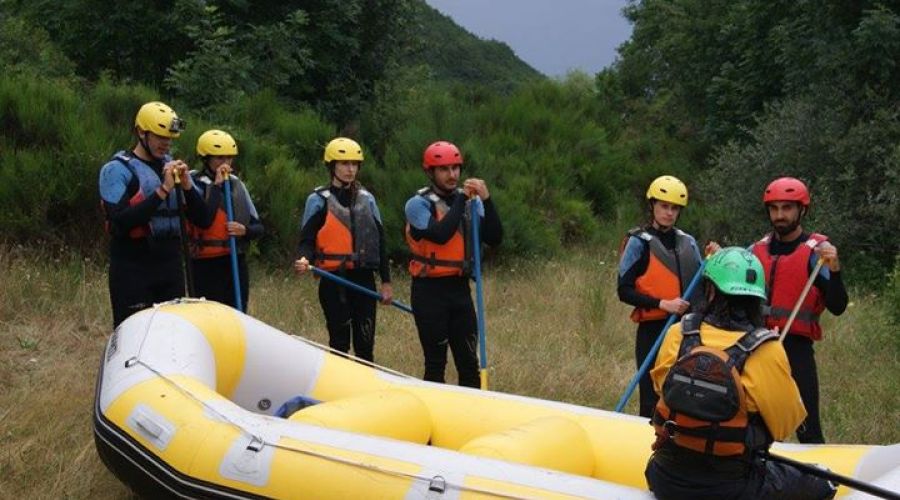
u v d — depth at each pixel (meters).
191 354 4.85
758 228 12.68
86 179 9.22
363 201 6.50
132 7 13.47
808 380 4.94
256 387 5.38
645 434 4.62
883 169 11.66
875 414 6.36
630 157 16.75
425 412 4.89
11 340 7.29
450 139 13.69
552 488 3.64
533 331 8.30
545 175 14.26
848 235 11.52
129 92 11.30
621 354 7.86
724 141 16.92
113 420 4.46
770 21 15.46
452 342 6.09
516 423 4.86
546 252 11.92
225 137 6.49
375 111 14.71
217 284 6.54
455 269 5.92
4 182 9.02
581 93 18.44
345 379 5.43
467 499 3.67
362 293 6.50
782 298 4.94
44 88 10.45
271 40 13.64
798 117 12.40
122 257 5.70
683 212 13.98
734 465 3.27
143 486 4.34
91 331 7.68
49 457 5.24
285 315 8.40
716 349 3.24
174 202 5.86
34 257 8.77
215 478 4.07
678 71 18.88
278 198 10.28
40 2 13.75
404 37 16.03
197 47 13.73
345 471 3.89
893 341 7.97
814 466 3.38
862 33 11.73
